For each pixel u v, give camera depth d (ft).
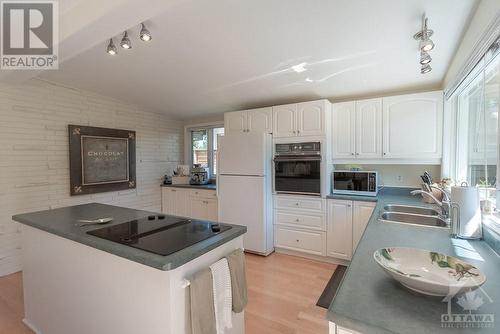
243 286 5.05
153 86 10.44
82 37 5.70
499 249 3.95
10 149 9.19
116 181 12.37
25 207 9.57
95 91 11.35
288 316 6.82
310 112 10.34
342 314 2.51
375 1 4.96
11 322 6.65
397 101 9.32
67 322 5.46
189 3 5.16
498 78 4.86
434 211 7.41
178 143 16.06
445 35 6.00
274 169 11.18
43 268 5.94
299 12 5.39
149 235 4.89
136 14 4.82
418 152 9.04
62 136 10.55
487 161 5.72
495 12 3.87
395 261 3.56
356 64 7.80
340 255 9.88
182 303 4.02
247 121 11.82
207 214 13.24
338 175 10.30
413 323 2.36
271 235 11.26
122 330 4.45
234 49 7.11
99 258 4.69
